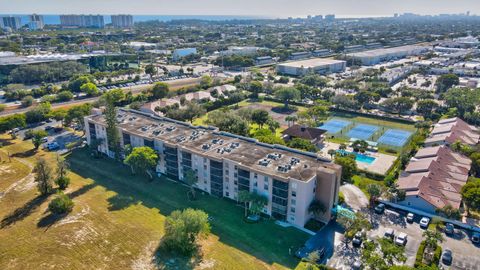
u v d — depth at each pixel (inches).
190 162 4849.9
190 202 4522.6
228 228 3978.8
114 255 3533.5
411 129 7367.1
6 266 3398.1
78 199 4594.0
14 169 5423.2
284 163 4333.2
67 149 6264.8
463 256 3481.8
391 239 3688.5
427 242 3560.5
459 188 4534.9
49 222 4092.0
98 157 5920.3
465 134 6338.6
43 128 7308.1
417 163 5221.5
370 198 4441.4
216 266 3385.8
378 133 7145.7
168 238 3590.1
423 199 4205.2
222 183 4608.8
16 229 3961.6
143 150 4945.9
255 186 4229.8
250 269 3346.5
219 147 4889.3
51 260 3469.5
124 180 5123.0
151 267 3368.6
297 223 4030.5
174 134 5423.2
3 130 6683.1
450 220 4008.4
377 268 3093.0
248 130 6309.1
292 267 3366.1
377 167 5541.3
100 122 5994.1
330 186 3934.5
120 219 4146.2
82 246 3668.8
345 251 3580.2
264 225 4037.9
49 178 4714.6
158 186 4950.8
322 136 6574.8
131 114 6515.8
